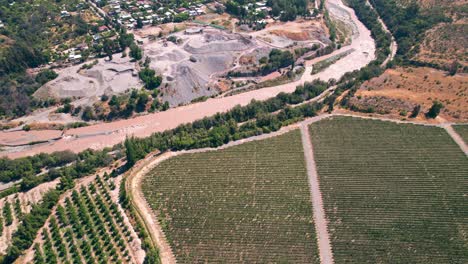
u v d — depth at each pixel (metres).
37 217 159.38
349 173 180.50
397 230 154.62
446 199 167.12
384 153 190.88
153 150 198.38
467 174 178.50
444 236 152.38
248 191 172.75
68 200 168.88
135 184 176.88
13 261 145.75
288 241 151.38
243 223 158.62
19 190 181.12
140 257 144.62
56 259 144.50
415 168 182.25
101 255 144.88
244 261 144.62
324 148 195.25
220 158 190.88
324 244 150.25
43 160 197.75
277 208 164.62
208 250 148.75
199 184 176.50
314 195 170.25
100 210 164.62
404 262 143.62
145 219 160.00
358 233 153.75
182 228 157.25
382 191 171.12
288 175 180.38
